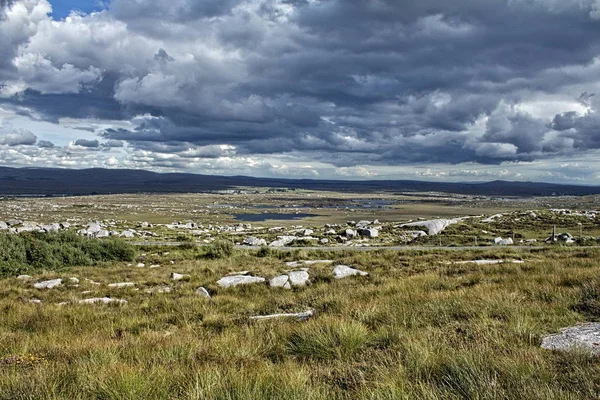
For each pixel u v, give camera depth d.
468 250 31.91
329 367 6.30
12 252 25.75
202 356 7.26
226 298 15.47
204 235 66.25
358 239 55.22
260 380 5.39
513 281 13.61
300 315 11.21
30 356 7.47
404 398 4.70
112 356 7.12
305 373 5.75
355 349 7.10
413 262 24.11
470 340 7.01
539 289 11.37
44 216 131.88
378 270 20.98
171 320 12.14
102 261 30.02
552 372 5.23
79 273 24.14
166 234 66.00
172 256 36.12
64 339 9.54
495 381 4.92
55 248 28.27
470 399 4.69
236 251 38.16
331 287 16.52
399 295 12.38
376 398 4.82
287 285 18.25
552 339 6.90
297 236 59.50
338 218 146.00
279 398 4.93
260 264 27.02
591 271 14.27
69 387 5.57
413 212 179.00
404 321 8.64
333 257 31.23
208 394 5.09
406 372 5.66
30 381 5.68
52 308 14.04
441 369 5.69
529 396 4.55
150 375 5.73
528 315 8.41
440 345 6.69
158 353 7.30
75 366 6.56
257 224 116.19
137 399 5.12
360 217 151.12
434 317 8.98
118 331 10.70
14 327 11.63
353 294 13.69
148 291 18.22
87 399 5.21
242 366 6.18
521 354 5.88
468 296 10.71
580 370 5.11
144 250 40.47
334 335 7.57
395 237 56.62
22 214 137.25
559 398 4.48
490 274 16.83
